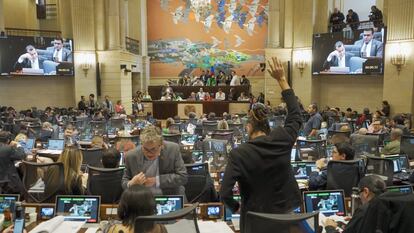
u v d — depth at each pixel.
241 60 20.84
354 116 13.22
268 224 2.16
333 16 16.52
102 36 17.52
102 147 7.13
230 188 2.44
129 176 3.71
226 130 9.02
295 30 17.53
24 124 10.62
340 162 4.70
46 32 17.67
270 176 2.46
